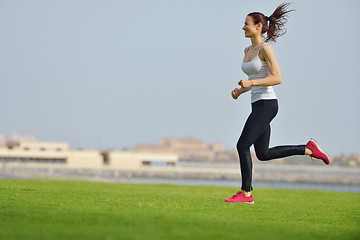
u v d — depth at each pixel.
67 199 8.08
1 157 111.00
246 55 8.38
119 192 11.06
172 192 12.54
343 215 7.80
